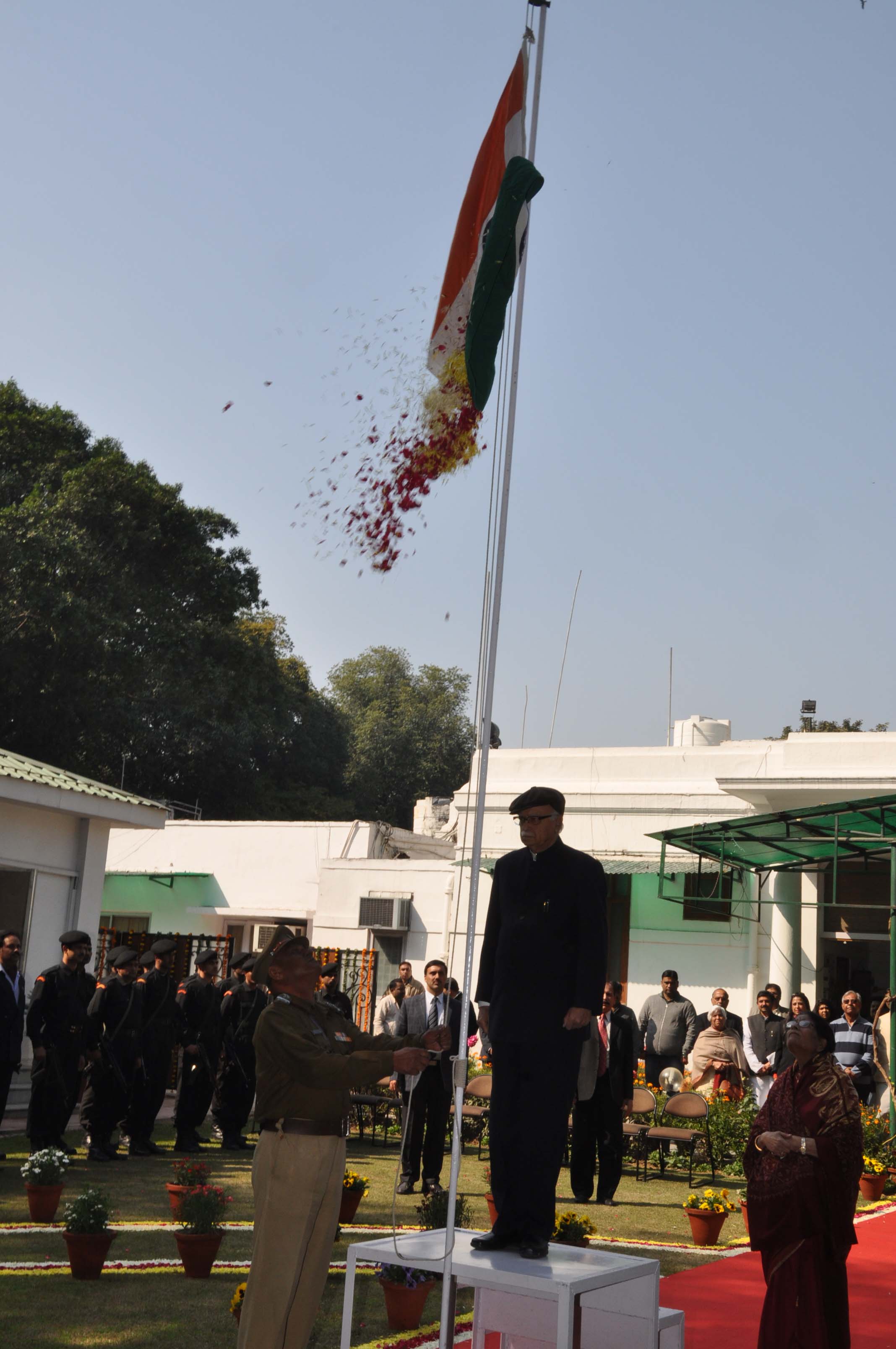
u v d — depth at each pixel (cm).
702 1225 934
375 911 2539
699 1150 1362
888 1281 823
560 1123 508
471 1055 1574
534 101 520
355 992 2250
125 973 1273
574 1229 791
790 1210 582
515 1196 506
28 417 3469
